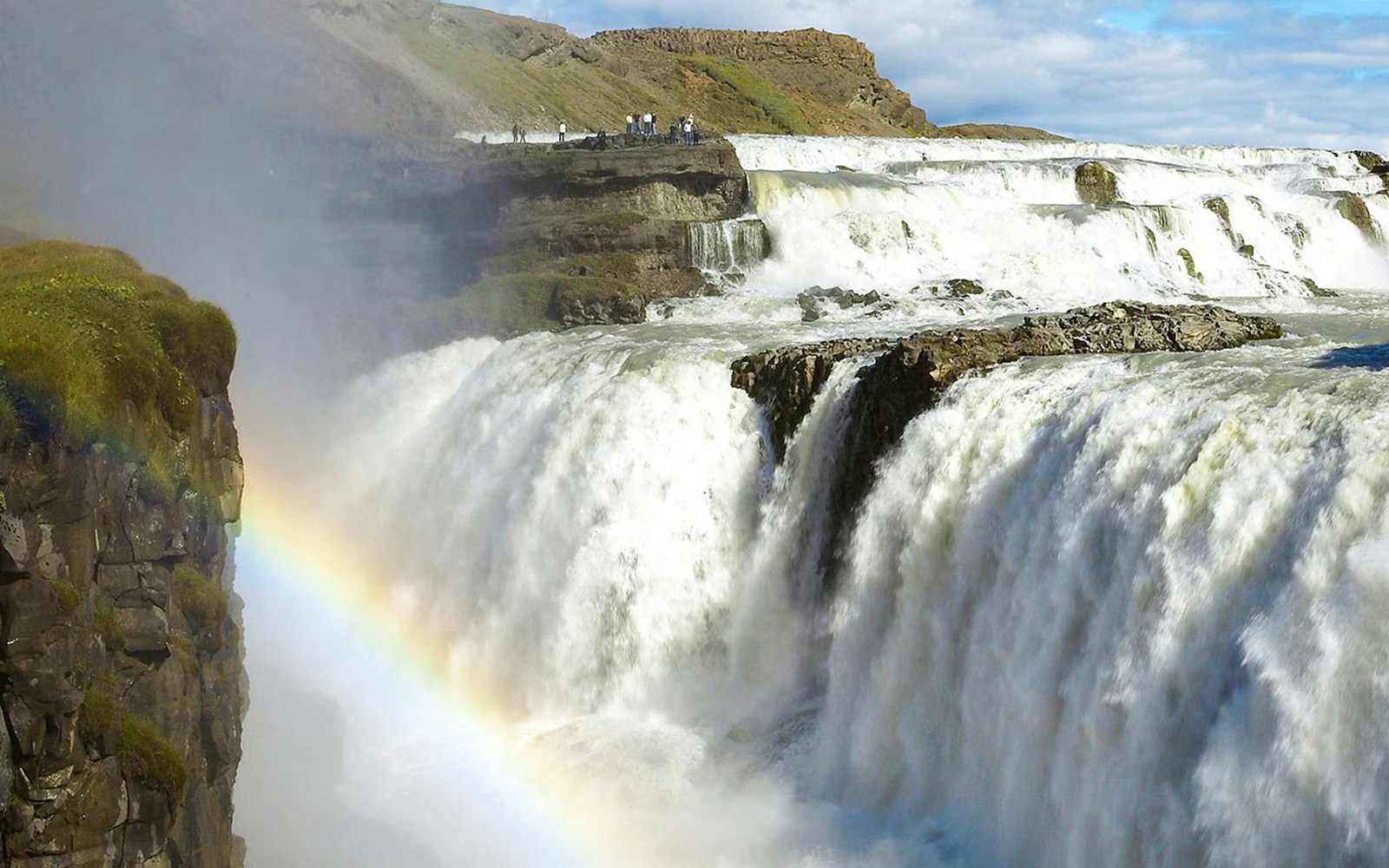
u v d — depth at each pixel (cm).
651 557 4597
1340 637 2416
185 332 2905
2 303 2683
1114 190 7912
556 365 5472
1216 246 7169
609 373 5103
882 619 3762
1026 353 3947
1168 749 2747
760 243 6825
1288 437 2805
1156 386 3272
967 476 3578
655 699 4462
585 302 6397
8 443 2219
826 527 4209
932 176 8150
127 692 2459
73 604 2256
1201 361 3656
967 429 3622
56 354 2409
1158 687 2781
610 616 4597
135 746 2364
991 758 3294
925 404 3841
